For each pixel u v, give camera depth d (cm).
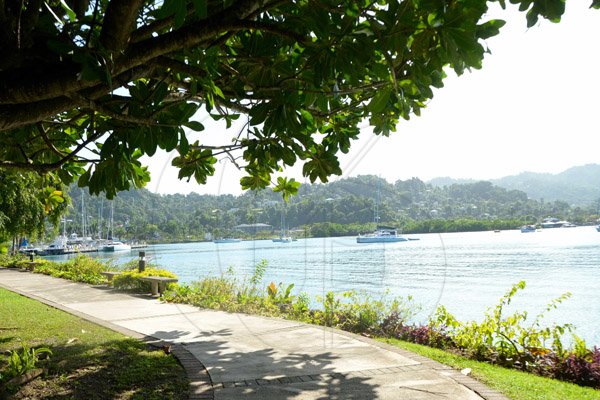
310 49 253
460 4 200
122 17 201
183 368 504
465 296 1231
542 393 429
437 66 237
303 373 478
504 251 3153
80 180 341
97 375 483
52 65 222
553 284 1659
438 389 427
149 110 273
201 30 231
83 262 1717
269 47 287
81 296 1110
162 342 623
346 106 405
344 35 240
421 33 227
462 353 634
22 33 238
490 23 270
